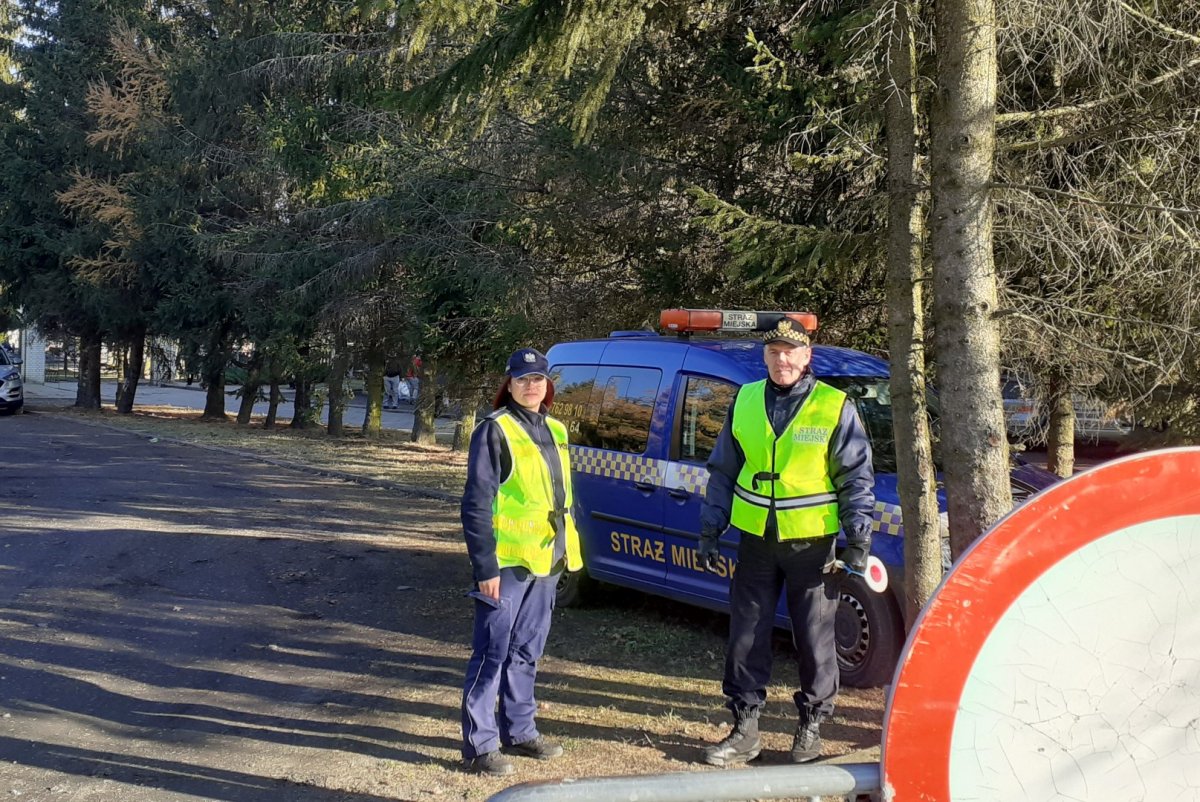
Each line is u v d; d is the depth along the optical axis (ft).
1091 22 15.44
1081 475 7.08
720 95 28.17
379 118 50.62
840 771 7.42
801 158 21.84
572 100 29.84
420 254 47.03
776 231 23.07
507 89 18.89
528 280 38.68
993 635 7.03
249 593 25.62
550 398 15.64
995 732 7.05
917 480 14.96
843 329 28.12
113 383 168.25
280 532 34.30
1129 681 7.12
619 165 31.01
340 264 53.88
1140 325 20.62
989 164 14.28
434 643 21.29
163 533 33.27
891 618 17.42
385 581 27.22
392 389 127.24
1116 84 17.72
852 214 24.48
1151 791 7.13
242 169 67.56
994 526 7.02
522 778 13.96
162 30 80.28
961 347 14.16
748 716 14.44
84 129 83.71
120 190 80.23
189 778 14.10
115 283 84.43
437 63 36.14
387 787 13.70
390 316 57.93
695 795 7.14
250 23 67.00
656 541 21.84
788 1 23.40
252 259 61.98
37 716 16.62
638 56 28.63
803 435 14.02
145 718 16.62
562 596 24.47
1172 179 17.89
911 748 7.04
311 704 17.34
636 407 22.94
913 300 15.12
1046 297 20.53
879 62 17.63
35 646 20.58
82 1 83.82
